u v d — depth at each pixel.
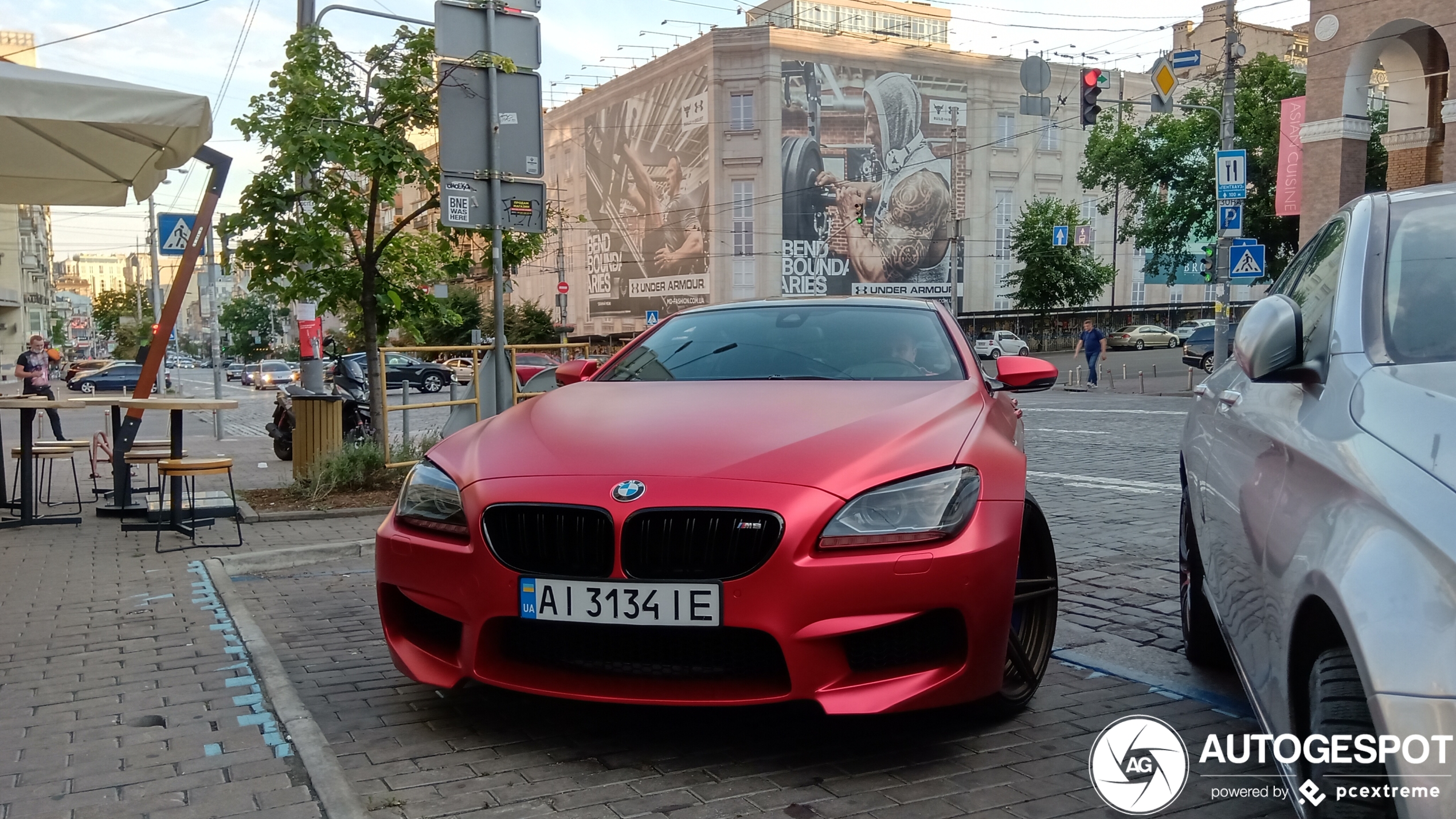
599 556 2.83
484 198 8.20
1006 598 2.90
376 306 9.08
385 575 3.21
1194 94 37.25
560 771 2.92
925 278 58.72
